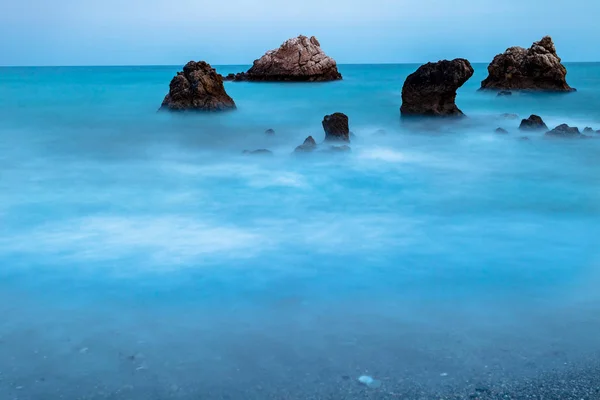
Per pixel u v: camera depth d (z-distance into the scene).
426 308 6.82
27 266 8.23
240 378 5.31
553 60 43.69
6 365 5.55
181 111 29.05
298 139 22.08
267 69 64.12
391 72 102.44
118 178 14.62
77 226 10.31
